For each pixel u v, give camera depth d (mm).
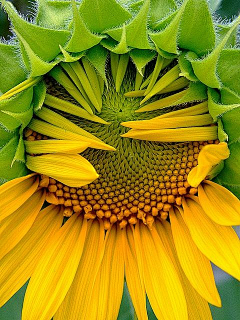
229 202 203
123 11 188
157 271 212
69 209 220
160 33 186
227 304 283
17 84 193
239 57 190
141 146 218
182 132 198
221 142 196
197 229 209
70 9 197
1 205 198
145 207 222
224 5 259
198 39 190
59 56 193
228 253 200
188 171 218
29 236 214
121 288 215
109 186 222
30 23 186
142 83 202
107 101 207
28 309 202
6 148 197
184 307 204
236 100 192
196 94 193
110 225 223
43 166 200
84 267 216
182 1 196
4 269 208
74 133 199
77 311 211
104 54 193
